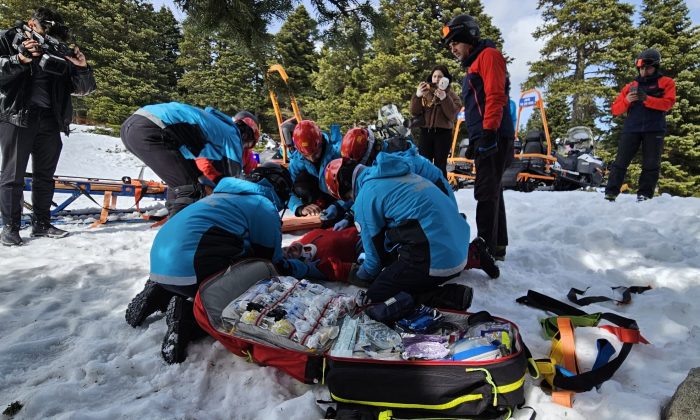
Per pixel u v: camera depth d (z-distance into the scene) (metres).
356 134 2.98
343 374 1.67
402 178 2.49
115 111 21.05
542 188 9.66
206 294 2.04
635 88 4.82
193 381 1.88
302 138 3.58
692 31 19.67
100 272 3.13
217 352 2.07
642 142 4.98
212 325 1.97
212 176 3.86
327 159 3.80
